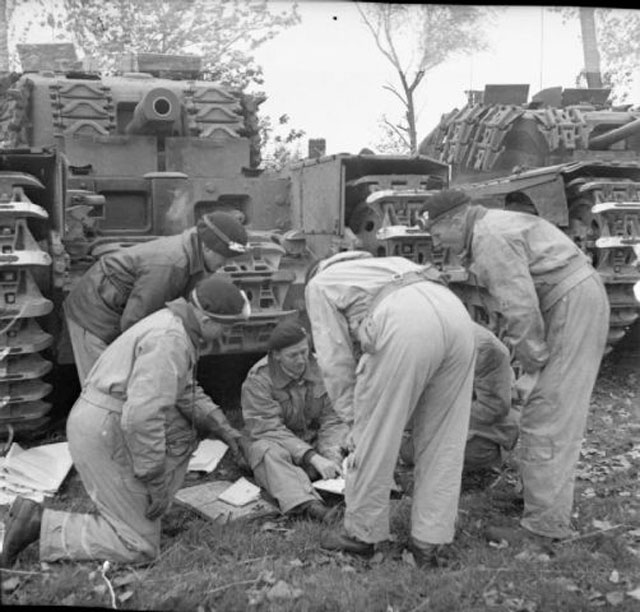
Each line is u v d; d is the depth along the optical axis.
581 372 4.15
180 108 7.75
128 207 7.25
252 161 8.95
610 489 5.10
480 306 7.06
